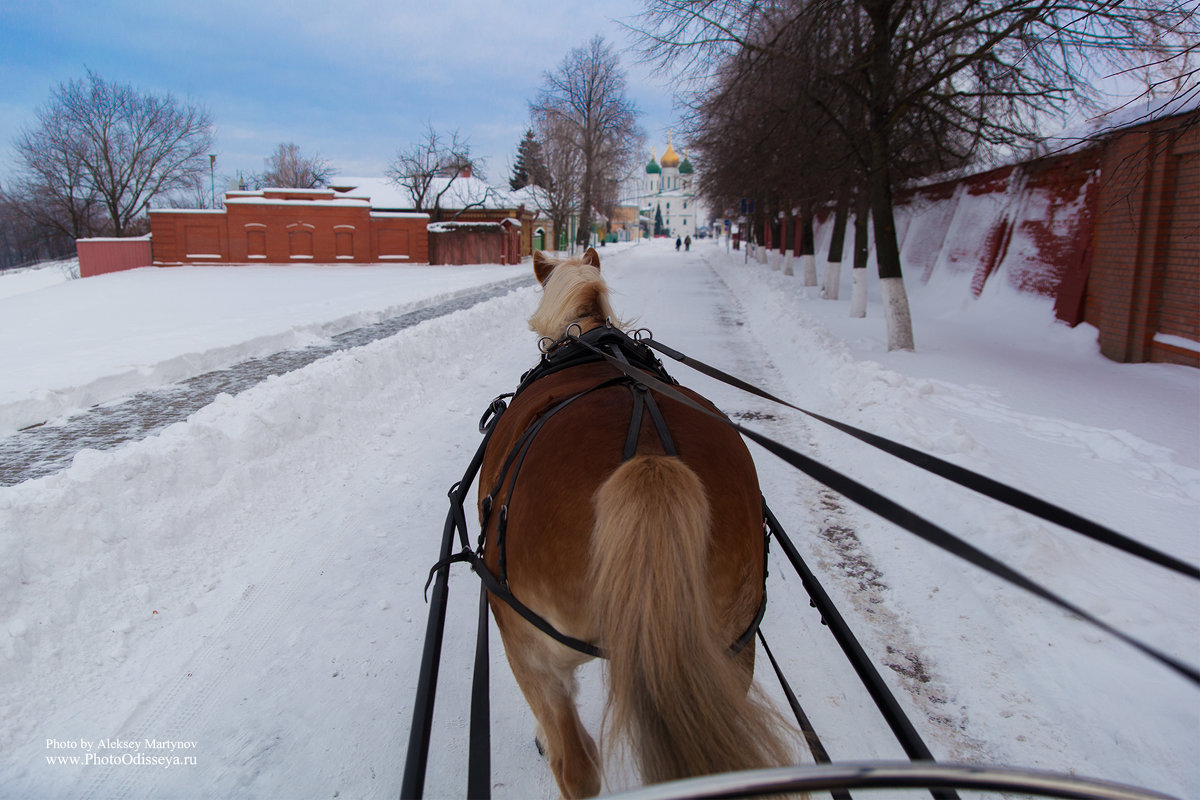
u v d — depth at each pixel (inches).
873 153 461.4
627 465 72.6
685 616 66.3
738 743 64.9
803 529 207.6
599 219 2687.0
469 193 1895.9
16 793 108.1
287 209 1432.1
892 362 426.9
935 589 170.7
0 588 144.3
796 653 147.8
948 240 785.6
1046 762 115.7
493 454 105.3
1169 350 406.6
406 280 1101.1
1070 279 503.2
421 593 170.4
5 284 1879.9
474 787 67.2
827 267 823.7
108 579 162.2
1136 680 131.3
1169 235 410.3
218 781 112.6
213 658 143.3
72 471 187.5
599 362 117.2
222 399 269.6
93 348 435.8
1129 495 220.2
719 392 375.2
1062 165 545.6
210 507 202.2
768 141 546.0
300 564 182.4
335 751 120.0
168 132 1800.0
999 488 72.5
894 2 428.8
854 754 118.7
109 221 1921.8
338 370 322.0
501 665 144.8
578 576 74.4
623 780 104.3
